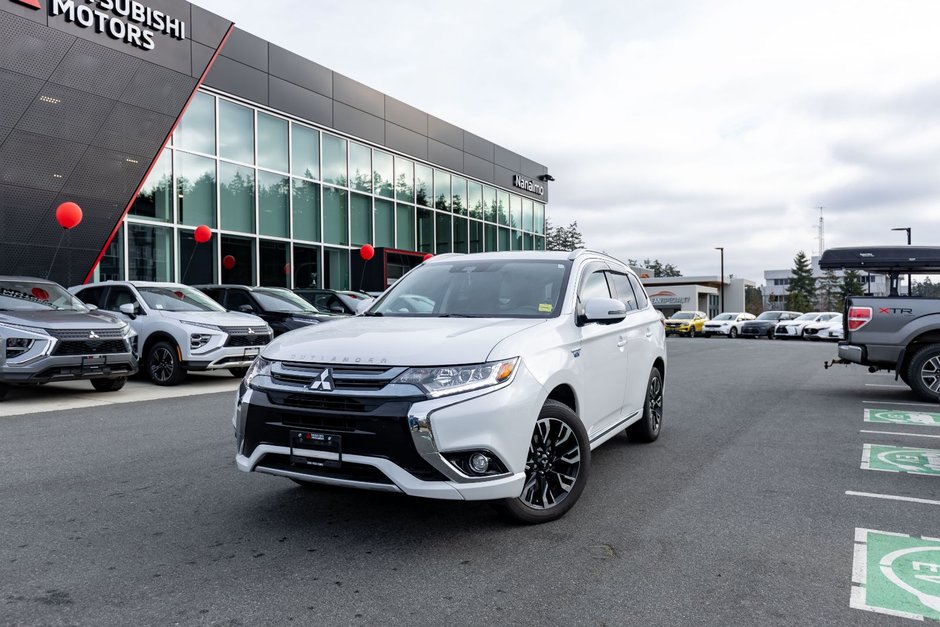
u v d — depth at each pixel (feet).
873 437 22.89
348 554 12.01
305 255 71.31
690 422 25.82
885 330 31.14
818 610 9.86
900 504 15.14
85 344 30.40
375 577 11.00
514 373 12.53
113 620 9.43
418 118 87.86
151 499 15.26
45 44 48.52
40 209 48.88
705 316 144.87
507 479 12.32
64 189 50.08
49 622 9.34
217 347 35.63
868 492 16.11
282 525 13.56
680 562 11.70
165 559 11.73
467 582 10.82
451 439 11.64
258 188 65.67
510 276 16.85
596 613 9.74
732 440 22.33
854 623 9.46
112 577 10.94
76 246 51.03
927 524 13.78
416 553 12.08
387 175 83.25
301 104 69.82
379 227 82.02
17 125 47.39
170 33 56.44
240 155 63.87
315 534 13.05
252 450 12.82
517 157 112.16
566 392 14.79
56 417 26.08
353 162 77.82
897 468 18.49
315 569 11.32
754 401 31.78
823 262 32.91
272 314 44.37
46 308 32.19
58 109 49.49
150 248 56.18
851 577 11.08
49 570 11.20
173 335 35.70
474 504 15.05
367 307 17.34
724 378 42.68
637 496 15.75
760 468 18.48
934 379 30.89
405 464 11.59
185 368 35.53
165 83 56.24
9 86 46.85
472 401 11.87
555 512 13.87
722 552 12.18
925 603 10.11
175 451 20.12
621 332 18.19
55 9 48.80
